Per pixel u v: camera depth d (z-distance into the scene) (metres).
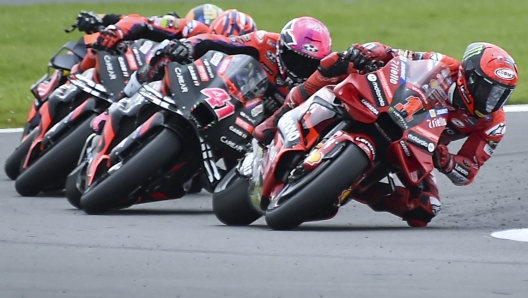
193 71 24.83
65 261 18.14
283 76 25.22
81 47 33.41
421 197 23.88
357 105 21.28
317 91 22.89
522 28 78.62
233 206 24.20
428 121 21.75
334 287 15.82
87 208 25.70
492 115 23.50
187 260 18.17
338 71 22.31
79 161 27.98
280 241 20.61
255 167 23.64
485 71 21.94
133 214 26.66
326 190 21.34
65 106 30.70
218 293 15.45
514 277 16.50
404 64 21.95
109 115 26.30
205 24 33.72
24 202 29.00
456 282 16.12
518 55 66.62
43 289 15.87
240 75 25.03
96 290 15.75
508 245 20.17
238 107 24.81
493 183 30.78
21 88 57.12
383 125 21.80
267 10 89.62
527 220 24.91
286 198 22.16
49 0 93.81
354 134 21.61
